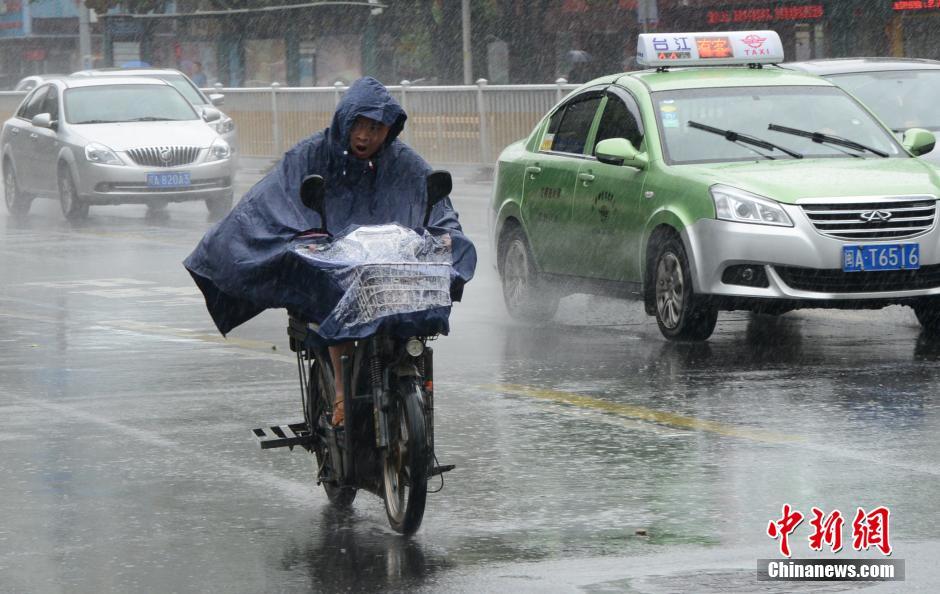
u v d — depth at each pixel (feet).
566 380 81.25
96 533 53.01
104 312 112.68
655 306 93.35
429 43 350.43
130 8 352.28
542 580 46.55
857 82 127.24
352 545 51.08
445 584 46.39
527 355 89.86
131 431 70.38
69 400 78.38
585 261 98.84
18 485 60.23
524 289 104.83
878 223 86.33
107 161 183.83
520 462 62.59
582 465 61.72
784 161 92.79
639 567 47.75
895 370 81.97
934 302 88.94
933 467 59.93
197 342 98.07
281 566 48.70
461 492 57.88
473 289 123.65
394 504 52.49
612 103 100.27
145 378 84.64
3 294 123.65
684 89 97.86
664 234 91.66
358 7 320.91
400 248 50.34
